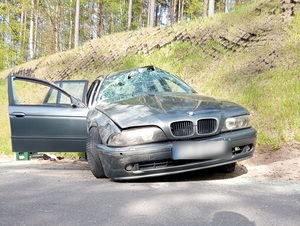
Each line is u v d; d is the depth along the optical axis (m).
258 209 2.64
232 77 8.61
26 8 31.30
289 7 9.23
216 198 2.96
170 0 38.22
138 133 3.52
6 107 13.80
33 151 4.96
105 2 31.80
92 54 15.69
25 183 3.89
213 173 4.17
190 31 12.05
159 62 11.61
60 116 4.92
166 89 5.00
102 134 3.78
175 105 3.90
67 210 2.72
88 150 4.25
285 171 4.20
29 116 4.93
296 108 6.05
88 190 3.38
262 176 4.01
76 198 3.08
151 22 21.11
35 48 36.69
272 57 8.15
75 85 5.70
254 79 7.89
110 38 16.27
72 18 36.50
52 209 2.76
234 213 2.55
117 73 5.53
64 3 32.22
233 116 3.80
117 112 3.88
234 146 3.66
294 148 5.11
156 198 2.99
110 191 3.30
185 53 11.25
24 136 4.93
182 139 3.53
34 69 19.81
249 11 10.84
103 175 4.14
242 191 3.22
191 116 3.61
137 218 2.49
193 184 3.54
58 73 16.55
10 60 34.16
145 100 4.21
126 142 3.52
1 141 9.16
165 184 3.56
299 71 7.20
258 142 5.50
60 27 37.44
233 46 9.78
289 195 3.07
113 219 2.48
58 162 6.20
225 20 11.23
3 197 3.22
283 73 7.40
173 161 3.52
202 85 9.16
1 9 30.17
